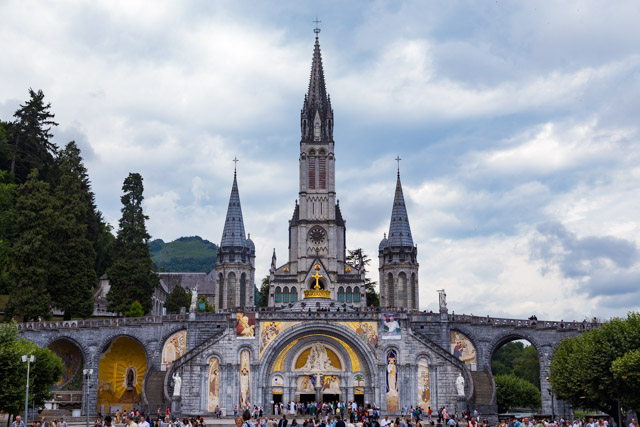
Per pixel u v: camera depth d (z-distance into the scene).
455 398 76.00
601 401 55.84
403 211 120.88
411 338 78.38
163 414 66.56
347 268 130.12
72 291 81.38
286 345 79.56
